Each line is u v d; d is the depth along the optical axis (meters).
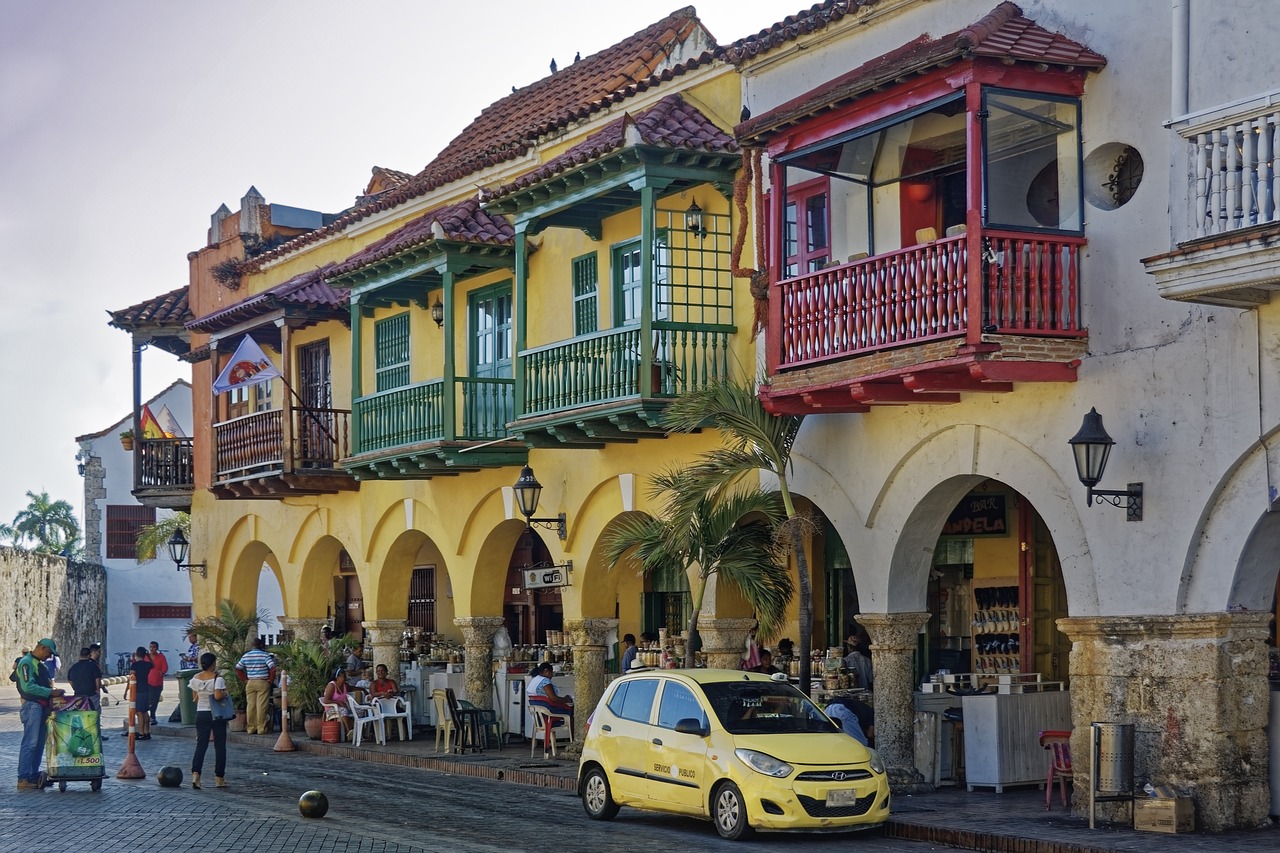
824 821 13.70
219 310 29.62
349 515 27.48
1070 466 14.56
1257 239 11.73
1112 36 14.39
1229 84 12.86
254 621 30.05
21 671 18.61
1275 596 16.22
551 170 19.50
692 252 19.50
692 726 14.53
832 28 17.69
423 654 28.39
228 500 31.95
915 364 14.68
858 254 17.30
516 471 23.02
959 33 14.19
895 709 16.64
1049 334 14.28
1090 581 14.38
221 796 17.67
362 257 24.22
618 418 18.94
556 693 21.58
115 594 60.06
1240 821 13.36
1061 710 16.84
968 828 13.69
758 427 16.39
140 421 33.06
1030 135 15.55
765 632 17.27
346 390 28.03
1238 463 13.14
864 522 16.97
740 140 16.97
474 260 22.70
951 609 20.45
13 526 88.12
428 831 14.65
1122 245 14.20
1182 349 13.60
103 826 14.81
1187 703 13.51
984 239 14.16
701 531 17.16
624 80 23.91
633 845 13.63
